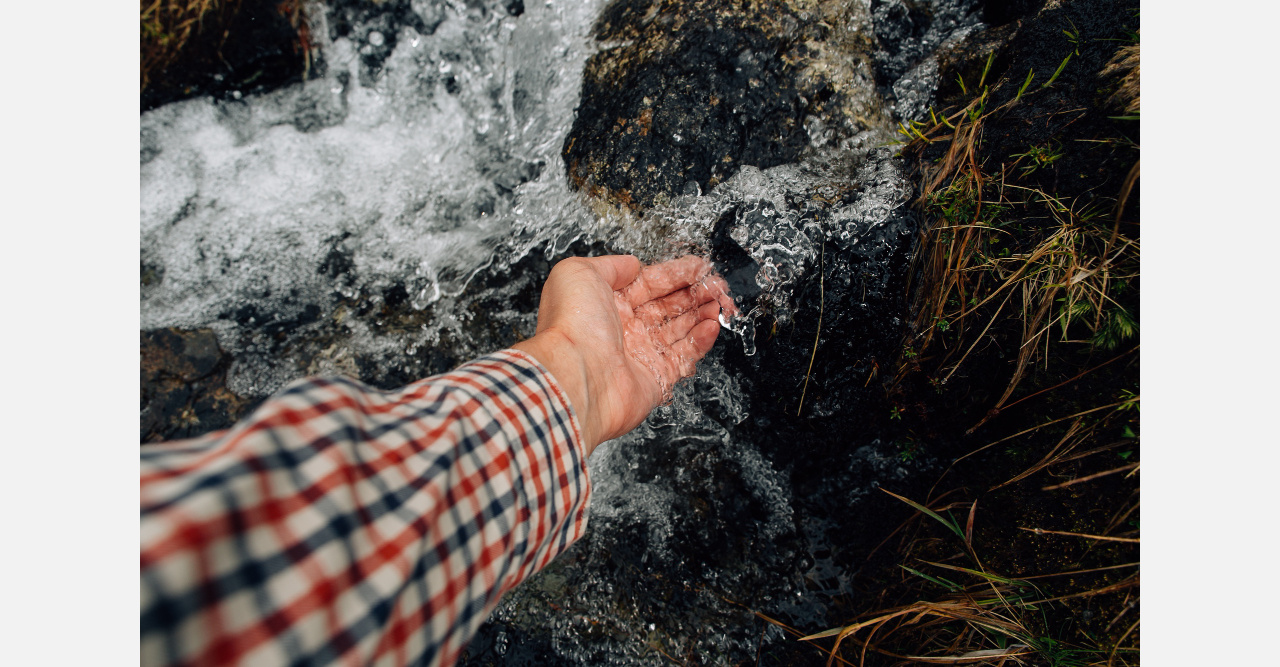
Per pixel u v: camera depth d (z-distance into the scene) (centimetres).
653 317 150
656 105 152
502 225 169
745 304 147
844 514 159
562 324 113
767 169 147
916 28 158
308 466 51
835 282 142
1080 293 117
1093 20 125
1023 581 129
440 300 172
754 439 161
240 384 172
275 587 45
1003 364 131
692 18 155
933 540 144
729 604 154
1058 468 128
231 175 185
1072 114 121
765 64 150
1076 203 118
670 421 163
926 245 137
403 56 182
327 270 179
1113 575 120
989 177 128
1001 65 141
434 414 67
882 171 142
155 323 176
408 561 52
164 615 40
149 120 186
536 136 168
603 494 164
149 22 176
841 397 150
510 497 67
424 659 53
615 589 155
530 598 154
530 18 173
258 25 182
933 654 133
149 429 168
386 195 179
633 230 154
